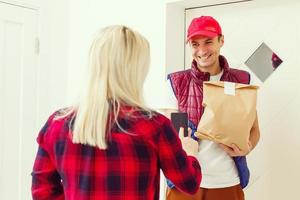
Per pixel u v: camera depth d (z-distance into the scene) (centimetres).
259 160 220
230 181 167
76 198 94
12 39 262
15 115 263
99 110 94
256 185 221
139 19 255
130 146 94
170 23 245
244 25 231
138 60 101
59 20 291
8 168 259
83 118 94
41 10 279
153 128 97
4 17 256
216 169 166
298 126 210
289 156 212
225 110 159
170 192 174
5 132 257
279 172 214
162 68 242
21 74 267
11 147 261
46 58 283
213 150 168
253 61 228
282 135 215
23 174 268
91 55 99
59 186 107
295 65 213
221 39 182
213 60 176
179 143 102
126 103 98
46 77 283
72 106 102
